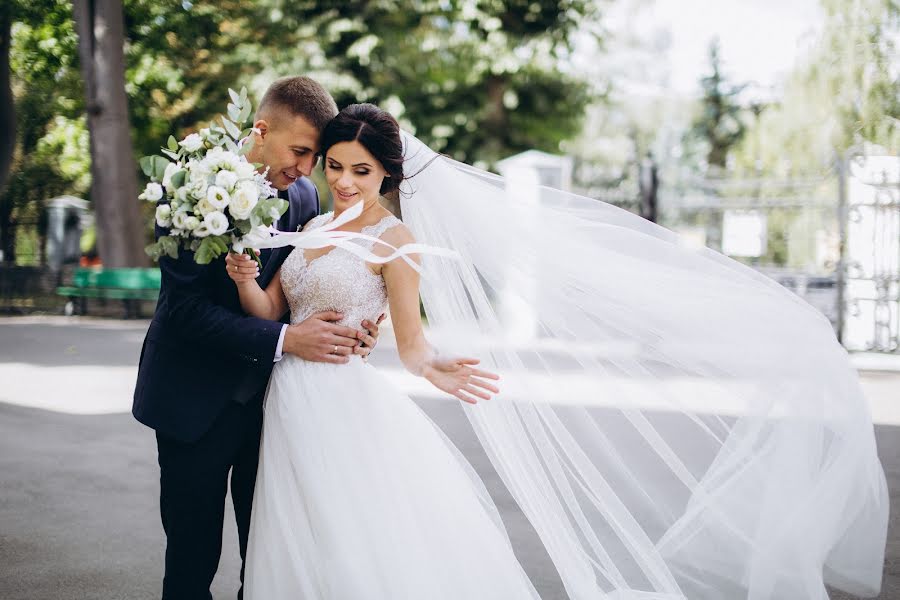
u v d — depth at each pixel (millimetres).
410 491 2699
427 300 3113
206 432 2801
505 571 2762
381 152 2814
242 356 2873
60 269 18172
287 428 2711
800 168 15672
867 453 3121
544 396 3111
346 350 2762
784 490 3094
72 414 7301
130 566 3943
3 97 4766
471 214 3090
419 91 19688
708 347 3162
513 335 3119
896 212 12547
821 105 14461
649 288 3135
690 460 3168
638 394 3148
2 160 4832
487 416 3111
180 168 2621
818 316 3215
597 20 20078
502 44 18875
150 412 2791
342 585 2584
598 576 3135
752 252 15859
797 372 3143
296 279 2861
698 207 14828
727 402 3166
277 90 2871
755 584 3098
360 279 2805
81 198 23094
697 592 3184
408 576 2609
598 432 3133
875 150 12812
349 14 18516
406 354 2834
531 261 3105
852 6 13945
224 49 19000
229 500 5234
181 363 2822
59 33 18656
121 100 16719
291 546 2637
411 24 18906
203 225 2516
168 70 19203
